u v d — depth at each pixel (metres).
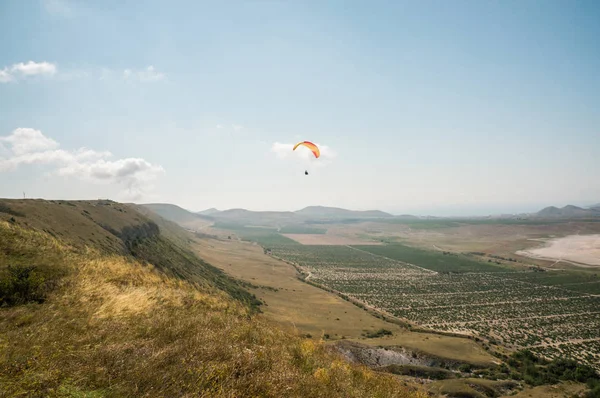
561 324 88.19
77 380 6.43
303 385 8.62
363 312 91.94
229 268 132.25
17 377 6.23
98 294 14.10
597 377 53.19
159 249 78.88
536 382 49.22
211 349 8.90
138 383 6.59
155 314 12.51
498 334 79.31
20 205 44.78
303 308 86.31
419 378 46.12
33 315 10.47
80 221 52.78
